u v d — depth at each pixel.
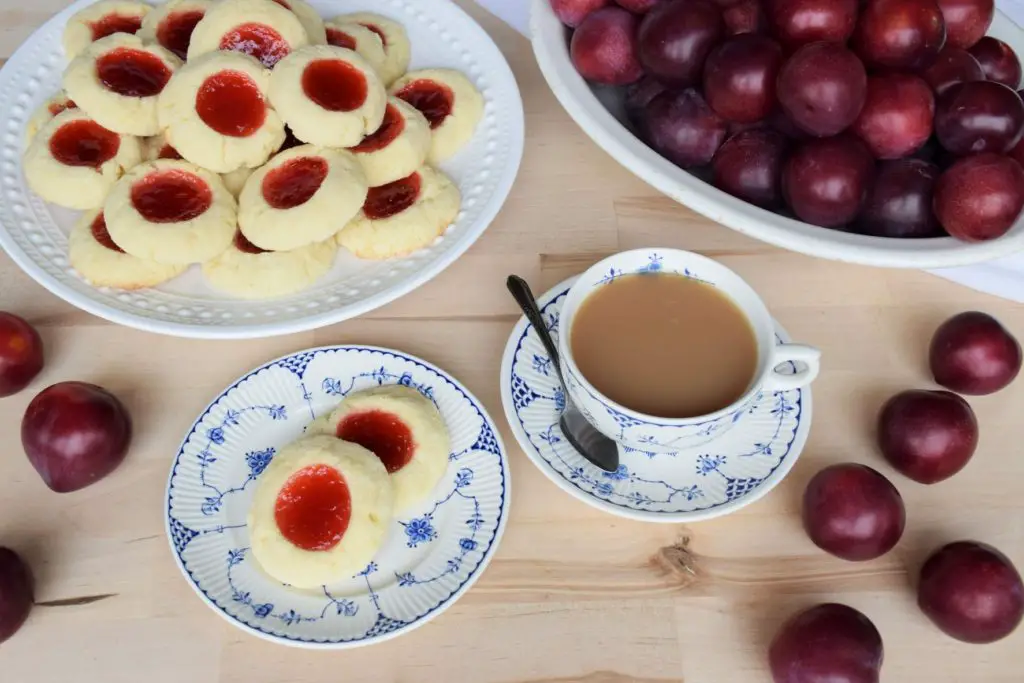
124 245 0.62
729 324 0.57
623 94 0.69
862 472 0.56
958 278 0.66
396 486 0.57
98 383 0.62
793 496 0.59
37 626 0.55
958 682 0.54
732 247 0.68
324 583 0.54
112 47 0.68
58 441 0.57
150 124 0.67
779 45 0.61
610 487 0.57
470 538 0.56
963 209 0.58
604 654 0.54
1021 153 0.60
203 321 0.62
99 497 0.58
